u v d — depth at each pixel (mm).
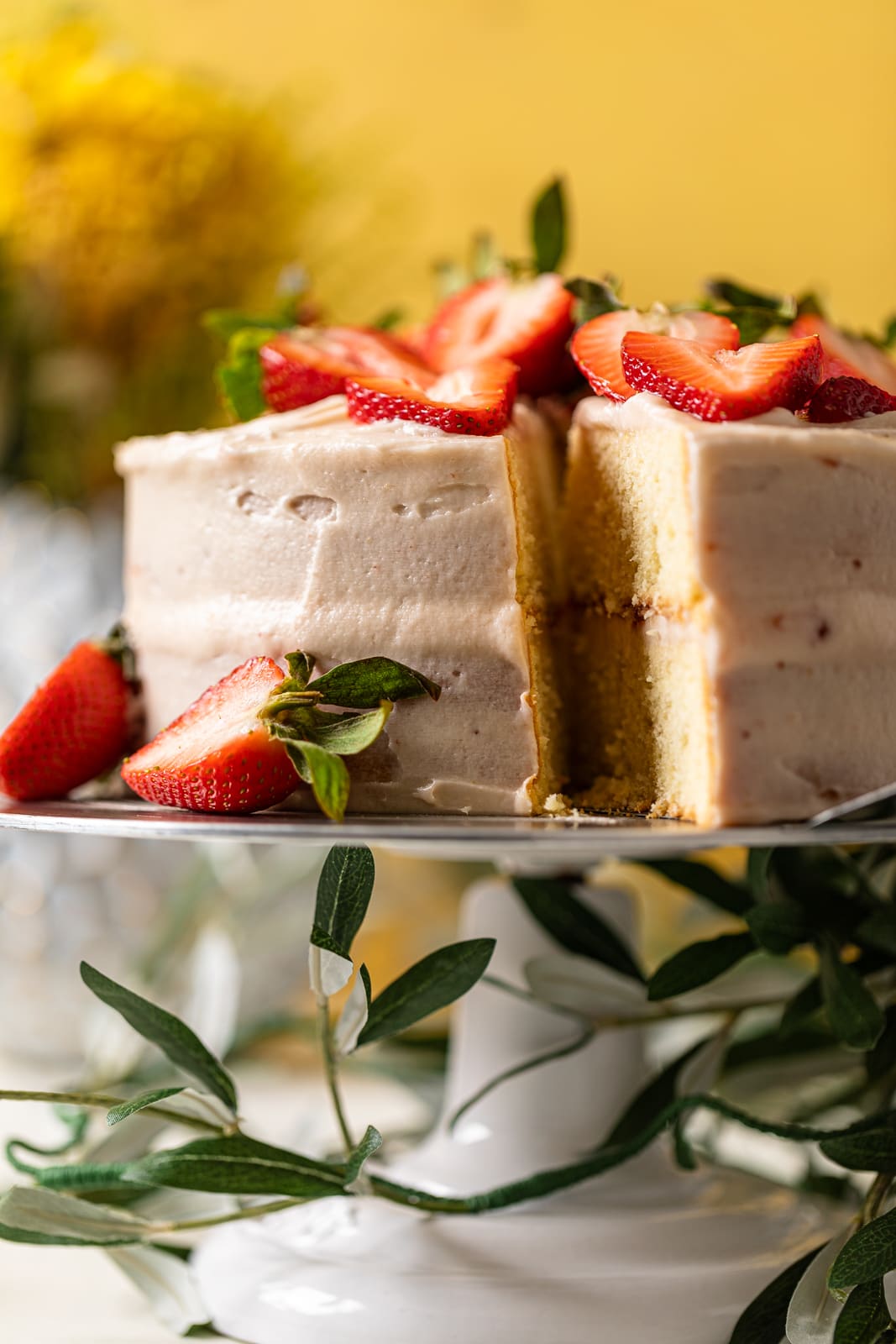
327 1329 734
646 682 776
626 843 664
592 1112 817
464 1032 830
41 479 1102
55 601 1048
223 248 1068
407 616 737
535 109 1528
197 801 720
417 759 734
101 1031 915
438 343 839
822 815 708
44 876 1052
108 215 1048
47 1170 756
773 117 1559
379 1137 701
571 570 839
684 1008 810
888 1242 693
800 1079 845
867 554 723
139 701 807
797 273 1574
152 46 1414
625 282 1562
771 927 764
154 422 1095
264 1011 1035
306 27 1488
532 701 735
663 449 742
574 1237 752
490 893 834
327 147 1439
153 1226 733
